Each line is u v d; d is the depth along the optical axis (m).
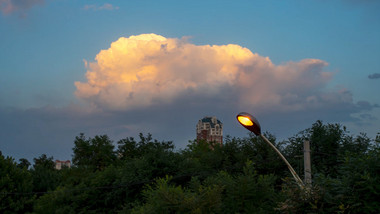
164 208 14.41
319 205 10.76
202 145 37.47
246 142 22.89
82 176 29.75
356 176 10.47
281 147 21.58
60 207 23.98
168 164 22.27
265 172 20.84
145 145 40.12
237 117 10.62
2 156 29.06
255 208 14.35
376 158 10.70
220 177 16.88
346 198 10.34
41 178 33.38
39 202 25.36
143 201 21.31
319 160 19.66
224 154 23.28
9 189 28.06
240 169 21.27
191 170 22.36
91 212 22.95
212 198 13.92
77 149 44.03
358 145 18.81
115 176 24.12
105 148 43.53
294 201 11.01
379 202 9.91
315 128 20.70
